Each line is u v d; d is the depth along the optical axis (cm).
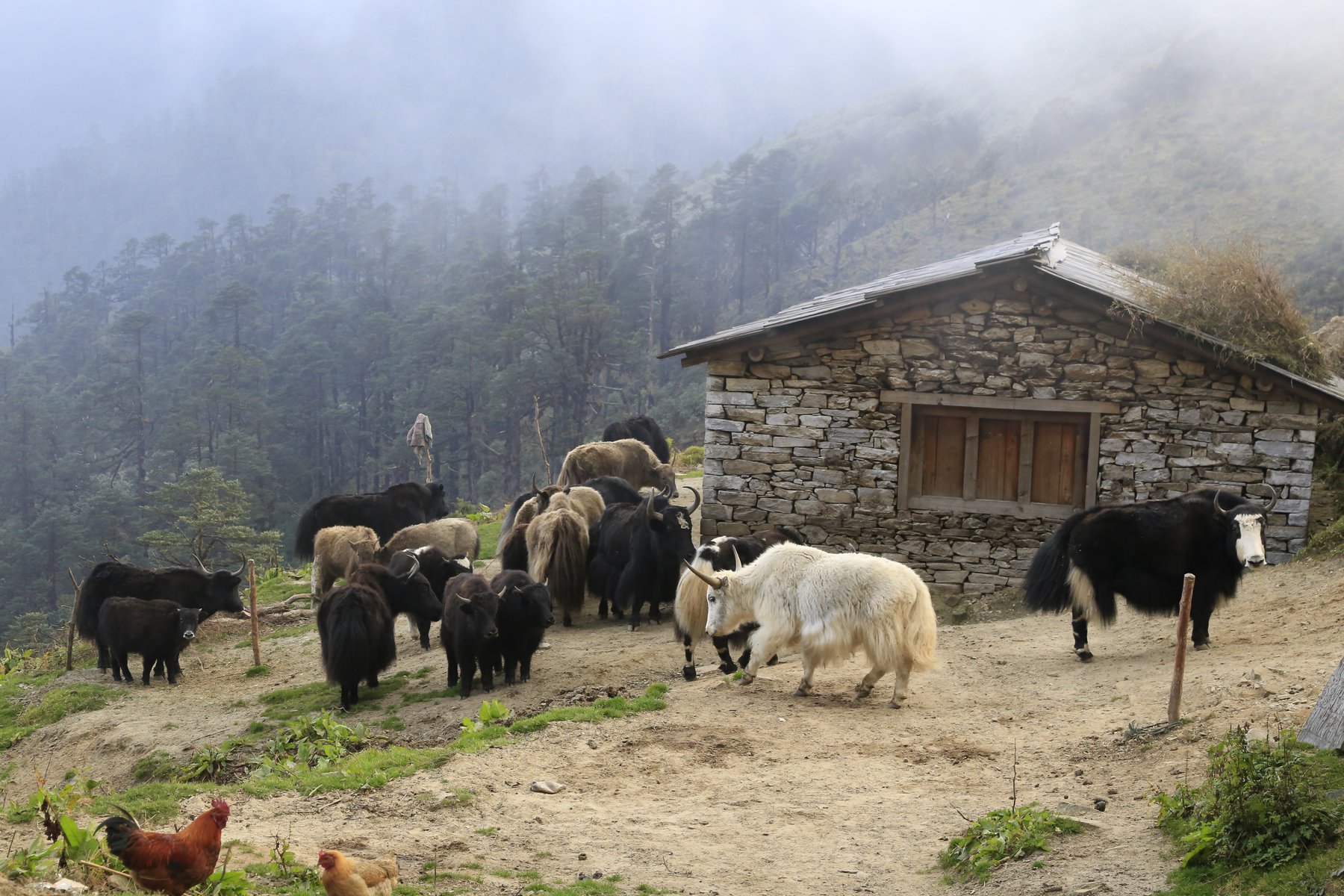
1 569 7512
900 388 1477
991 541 1473
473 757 831
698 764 815
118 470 10225
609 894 576
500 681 1208
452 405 9512
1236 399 1393
